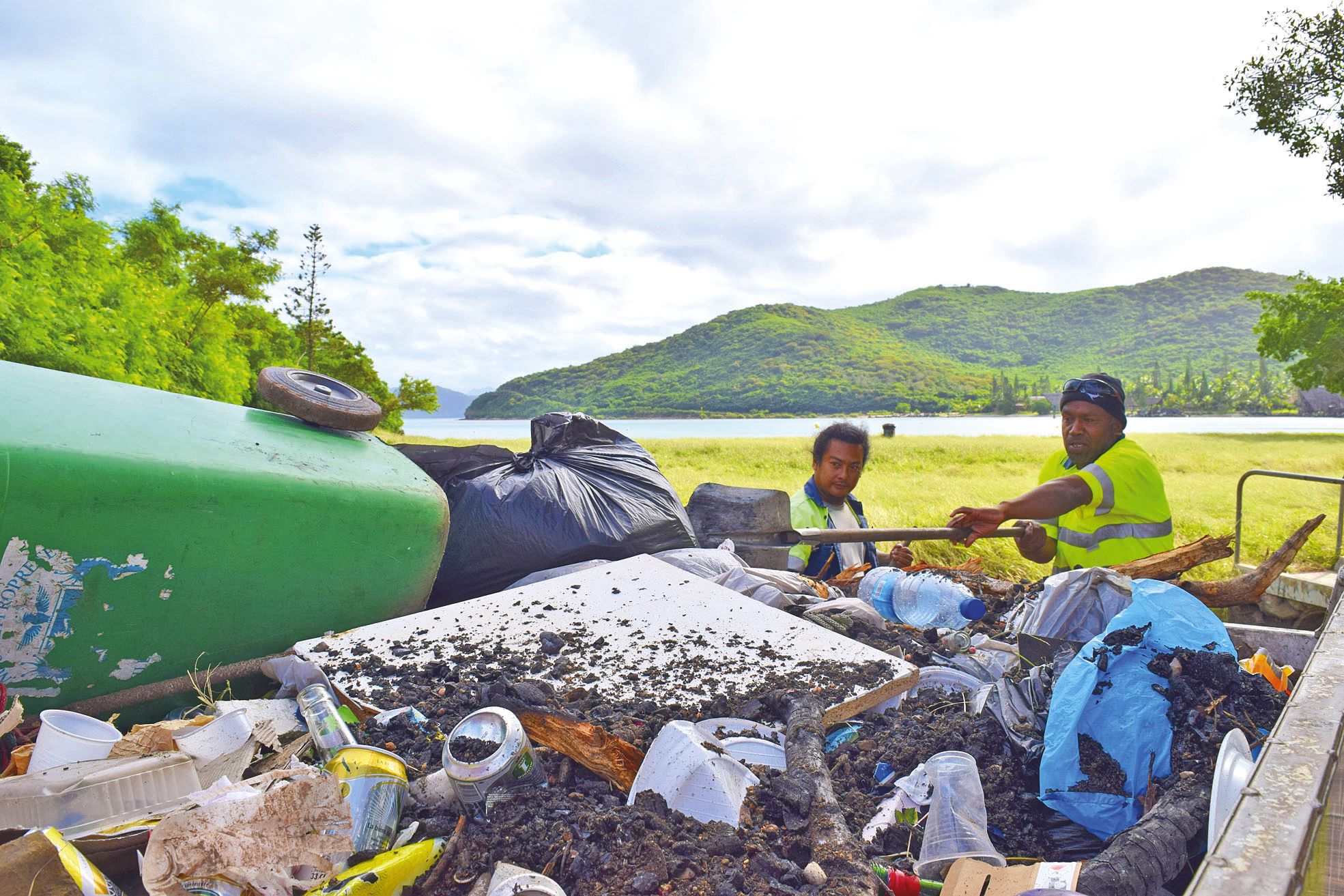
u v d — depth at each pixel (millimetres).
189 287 32469
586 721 2145
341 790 1676
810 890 1505
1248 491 13688
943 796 1799
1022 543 4238
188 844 1439
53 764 1804
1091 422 3789
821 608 3273
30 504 2115
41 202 17406
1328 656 1667
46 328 14867
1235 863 934
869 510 9195
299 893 1523
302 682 2547
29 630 2184
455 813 1859
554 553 3656
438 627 2865
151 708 2504
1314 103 10711
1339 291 36469
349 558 2803
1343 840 1018
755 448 32188
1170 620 1987
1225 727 1774
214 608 2523
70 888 1299
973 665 2885
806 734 2078
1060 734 1869
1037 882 1375
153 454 2357
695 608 3051
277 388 3002
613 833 1682
